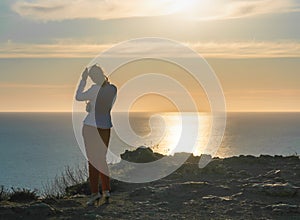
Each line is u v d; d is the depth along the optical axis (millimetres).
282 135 196875
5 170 87000
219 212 8711
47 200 9531
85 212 8648
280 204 9016
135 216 8406
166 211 8797
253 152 112000
